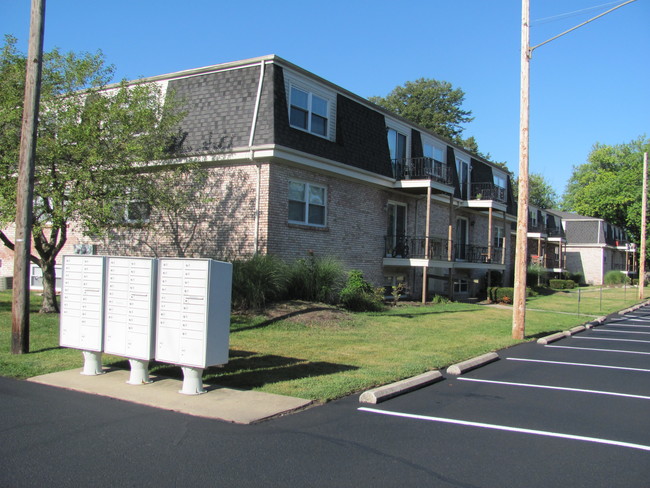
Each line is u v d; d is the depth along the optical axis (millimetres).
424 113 58906
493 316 17891
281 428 5637
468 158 27328
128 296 7242
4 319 12109
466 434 5609
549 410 6637
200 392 6828
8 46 11797
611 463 4852
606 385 8180
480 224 29047
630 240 60531
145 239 17156
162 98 15812
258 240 15117
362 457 4867
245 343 10430
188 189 15367
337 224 17859
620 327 17000
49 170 12391
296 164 15883
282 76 15641
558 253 47062
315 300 15570
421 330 13297
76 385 7121
